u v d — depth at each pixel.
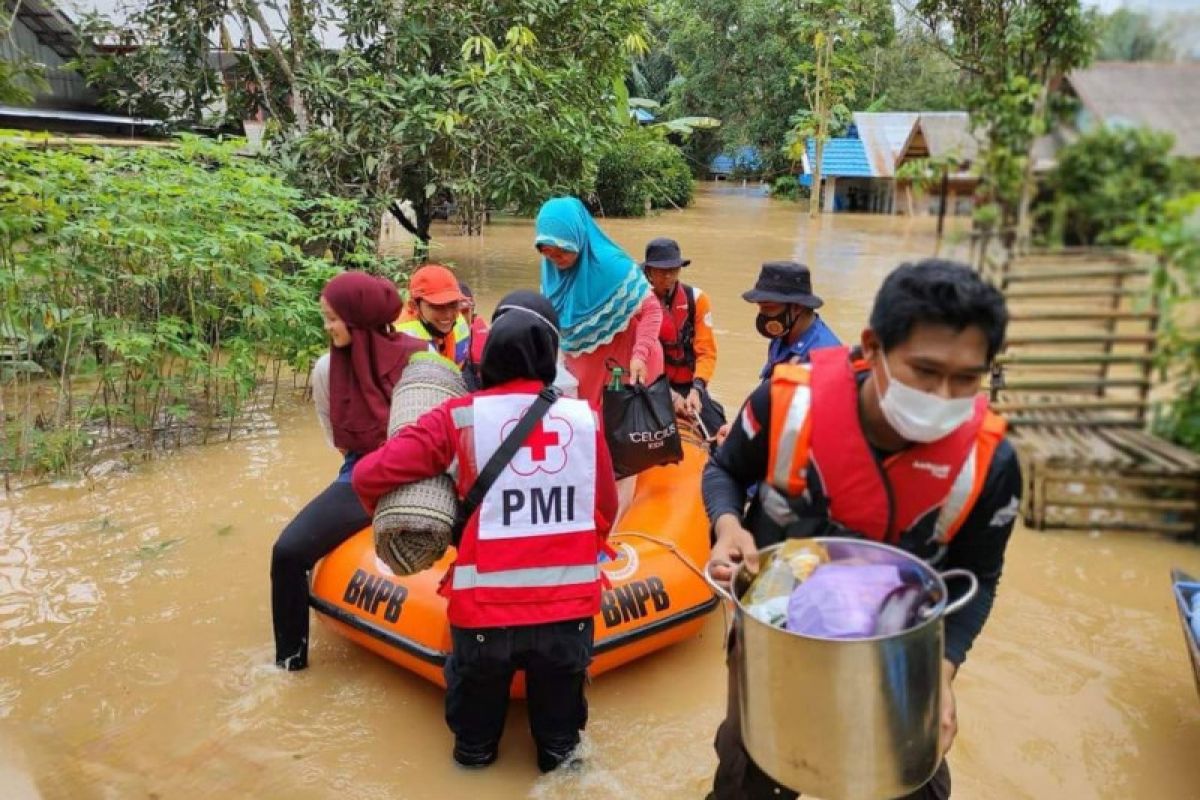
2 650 3.57
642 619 3.38
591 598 2.67
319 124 9.94
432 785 2.90
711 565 1.92
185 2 9.82
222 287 6.02
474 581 2.59
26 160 5.23
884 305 1.56
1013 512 1.74
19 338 5.86
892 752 1.71
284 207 7.01
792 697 1.70
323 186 9.52
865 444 1.74
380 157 9.54
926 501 1.74
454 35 10.20
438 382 3.02
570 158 10.77
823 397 1.77
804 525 1.88
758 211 23.06
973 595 1.71
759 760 1.82
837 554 1.80
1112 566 4.11
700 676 3.54
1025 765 2.93
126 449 5.74
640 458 3.93
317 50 10.11
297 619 3.45
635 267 4.46
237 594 4.04
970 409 1.59
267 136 9.67
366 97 9.29
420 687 3.44
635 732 3.16
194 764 2.97
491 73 9.36
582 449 2.63
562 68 10.96
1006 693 3.30
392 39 9.89
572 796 2.84
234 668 3.51
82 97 11.74
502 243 15.77
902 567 1.74
